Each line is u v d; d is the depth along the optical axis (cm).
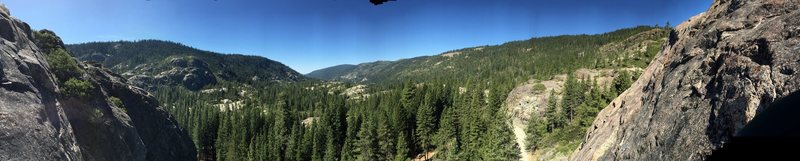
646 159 2361
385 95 16162
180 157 9419
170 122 9556
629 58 16125
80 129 6112
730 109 1889
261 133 11862
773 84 1772
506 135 6494
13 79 4975
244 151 10581
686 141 2064
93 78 7538
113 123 6806
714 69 2341
